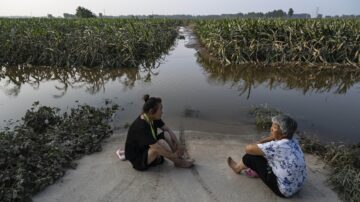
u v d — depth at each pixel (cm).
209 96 877
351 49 1280
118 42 1287
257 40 1341
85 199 393
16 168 416
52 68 1243
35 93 920
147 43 1395
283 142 376
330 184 426
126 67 1252
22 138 491
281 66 1281
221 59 1385
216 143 554
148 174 448
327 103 834
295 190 387
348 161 455
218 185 424
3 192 369
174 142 481
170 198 396
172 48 1928
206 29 1786
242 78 1120
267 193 408
